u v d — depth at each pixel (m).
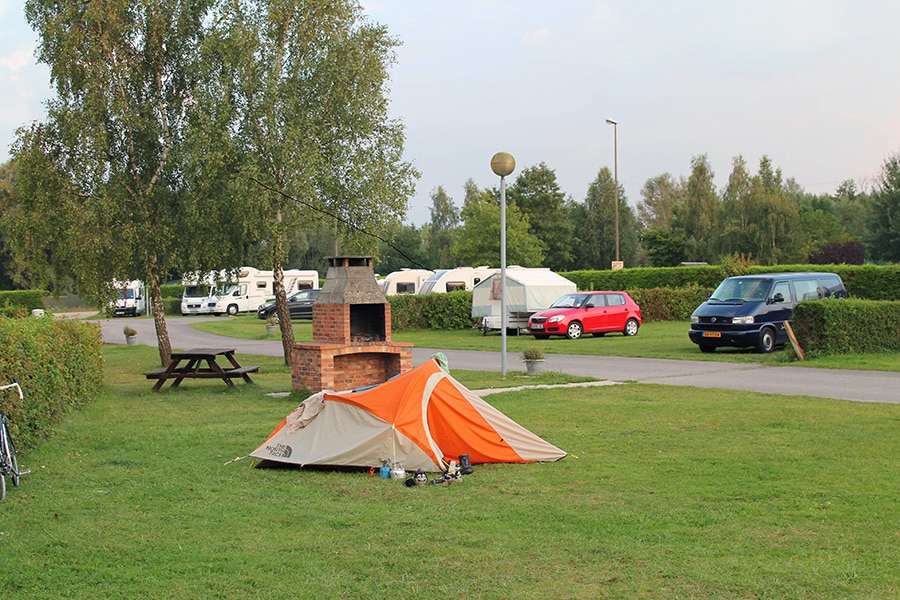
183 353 16.80
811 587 5.11
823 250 62.91
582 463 8.90
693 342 24.06
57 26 20.16
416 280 48.31
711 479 7.99
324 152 21.52
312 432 9.10
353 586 5.33
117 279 21.59
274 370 21.70
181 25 21.45
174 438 10.72
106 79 20.36
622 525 6.53
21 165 20.39
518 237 58.56
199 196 20.44
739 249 63.31
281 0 20.88
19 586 5.39
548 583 5.30
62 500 7.58
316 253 76.19
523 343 28.41
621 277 47.59
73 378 13.53
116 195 20.75
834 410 12.41
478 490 7.85
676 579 5.31
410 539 6.29
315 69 21.16
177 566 5.73
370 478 8.45
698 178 71.81
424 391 8.97
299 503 7.46
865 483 7.73
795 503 7.06
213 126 20.19
